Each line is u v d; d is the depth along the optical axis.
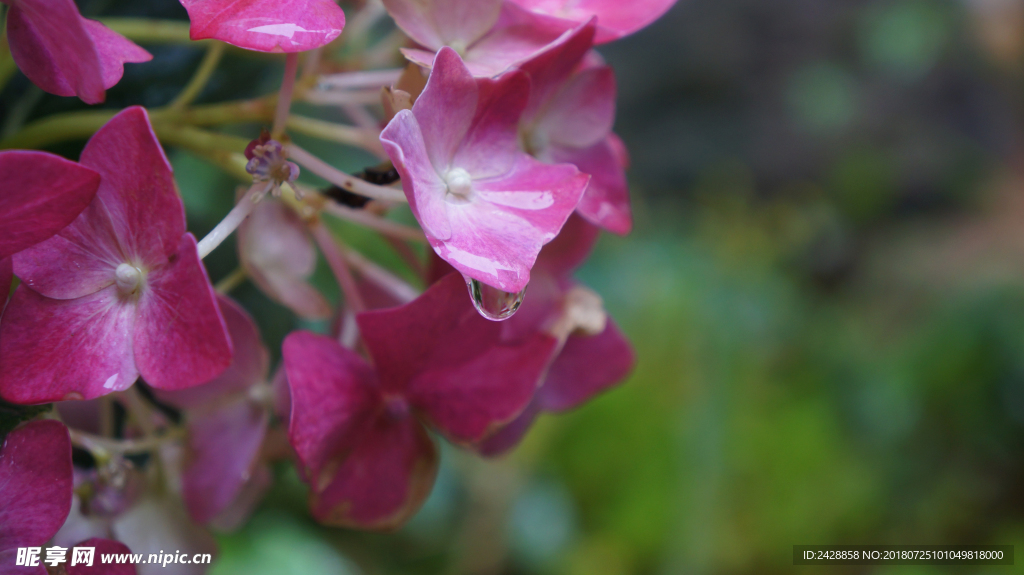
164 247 0.22
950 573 0.74
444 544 0.61
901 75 1.32
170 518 0.26
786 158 1.27
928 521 0.84
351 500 0.25
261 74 0.29
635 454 0.70
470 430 0.25
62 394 0.22
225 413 0.26
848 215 1.28
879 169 1.27
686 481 0.68
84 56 0.22
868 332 1.08
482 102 0.23
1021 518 0.86
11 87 0.27
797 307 0.99
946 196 1.32
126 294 0.23
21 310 0.22
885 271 1.23
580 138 0.26
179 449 0.26
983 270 1.12
